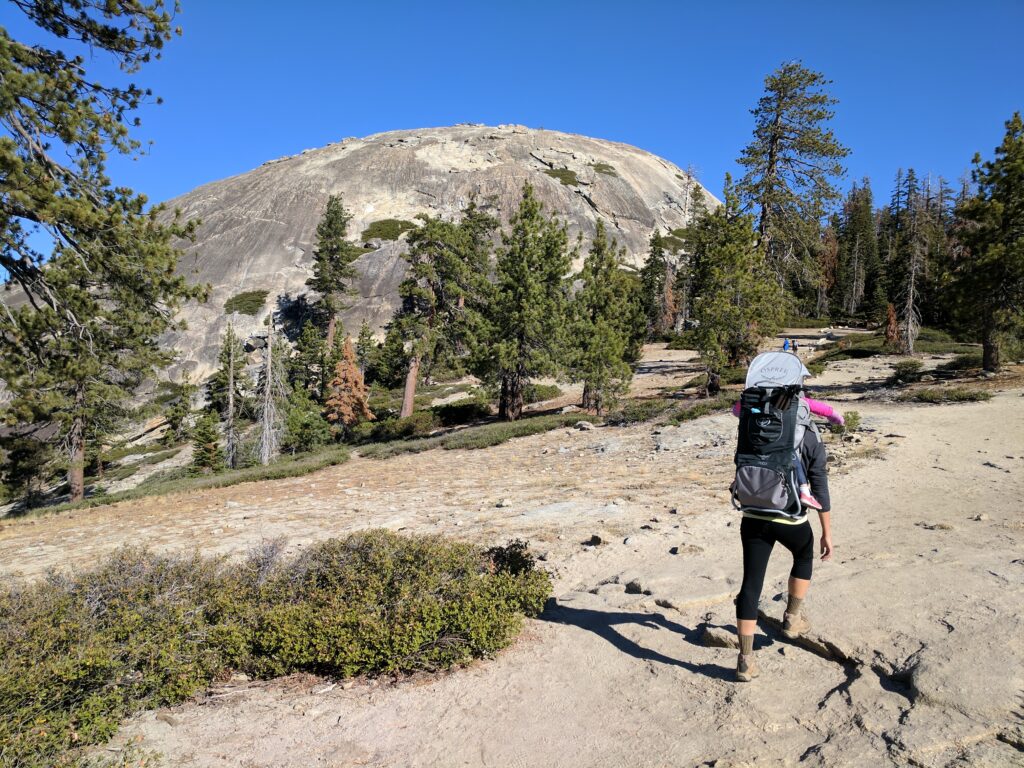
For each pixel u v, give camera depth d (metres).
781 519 3.64
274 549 6.39
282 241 91.50
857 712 3.21
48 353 12.78
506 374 29.52
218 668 4.43
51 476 27.94
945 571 4.84
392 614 4.54
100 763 3.29
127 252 11.60
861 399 22.91
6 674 3.61
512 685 4.06
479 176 115.88
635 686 3.87
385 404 51.25
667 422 20.95
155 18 11.01
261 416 41.16
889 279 62.44
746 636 3.69
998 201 23.14
